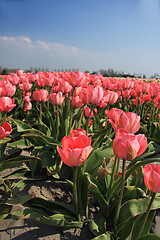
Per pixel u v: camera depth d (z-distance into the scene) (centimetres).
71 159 142
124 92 509
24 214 174
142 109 538
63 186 268
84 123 398
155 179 123
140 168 216
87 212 202
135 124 159
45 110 461
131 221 178
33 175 281
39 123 388
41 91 367
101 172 203
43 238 185
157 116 529
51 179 279
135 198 188
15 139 410
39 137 288
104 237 167
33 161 281
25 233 189
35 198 210
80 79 277
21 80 557
